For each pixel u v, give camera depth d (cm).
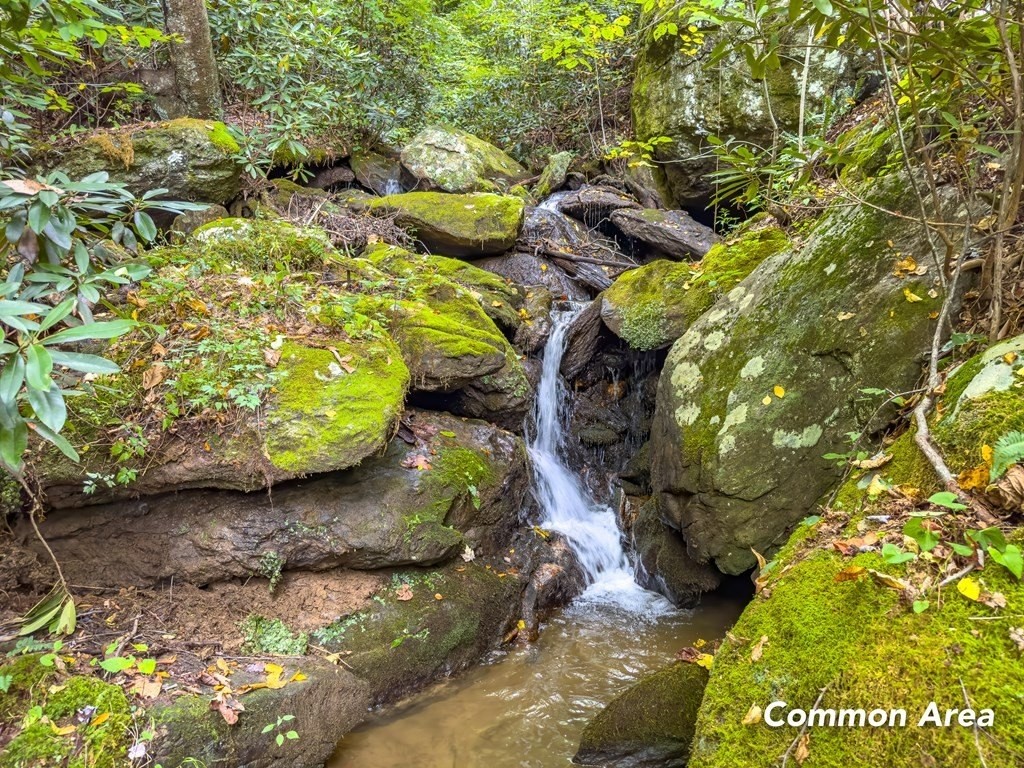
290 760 257
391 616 330
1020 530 179
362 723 296
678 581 411
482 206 677
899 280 330
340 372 363
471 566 386
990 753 143
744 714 194
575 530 489
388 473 370
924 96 284
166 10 593
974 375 237
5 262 243
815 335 352
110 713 226
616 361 596
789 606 212
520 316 592
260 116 677
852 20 222
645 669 345
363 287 479
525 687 330
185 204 263
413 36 868
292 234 493
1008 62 224
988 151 267
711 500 356
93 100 558
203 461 314
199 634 288
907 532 176
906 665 167
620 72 898
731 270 512
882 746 159
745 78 686
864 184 406
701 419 380
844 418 326
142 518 317
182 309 373
